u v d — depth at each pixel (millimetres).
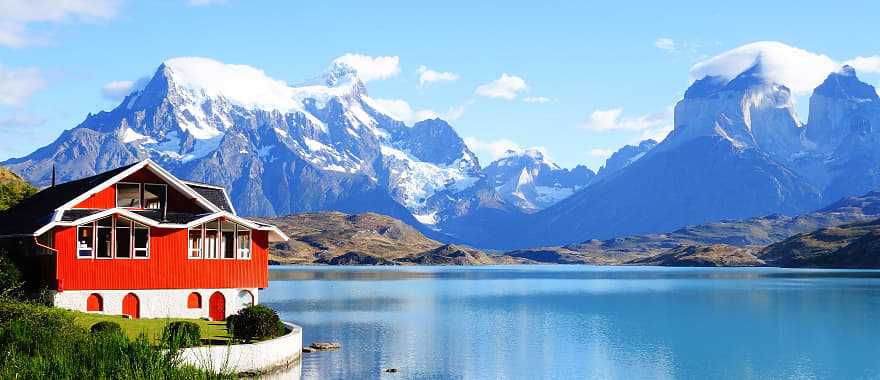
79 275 76375
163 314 80250
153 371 41344
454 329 108375
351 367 74750
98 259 77312
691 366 80125
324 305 147875
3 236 81000
